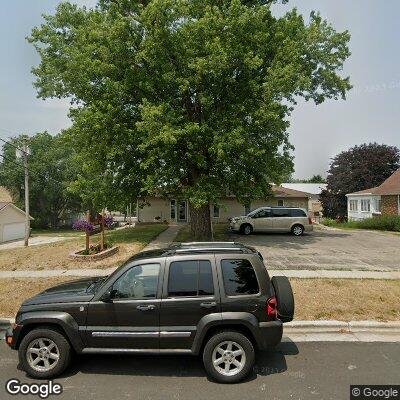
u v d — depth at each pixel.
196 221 21.11
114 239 20.16
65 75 18.92
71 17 20.75
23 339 5.62
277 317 5.74
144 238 20.39
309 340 7.08
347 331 7.57
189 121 18.66
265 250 17.02
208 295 5.53
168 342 5.47
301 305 8.60
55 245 18.75
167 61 18.81
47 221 64.50
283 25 20.58
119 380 5.42
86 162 20.66
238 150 18.19
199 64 17.08
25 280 11.63
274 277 6.47
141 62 19.23
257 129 19.05
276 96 18.11
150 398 4.87
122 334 5.50
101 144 18.56
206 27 17.97
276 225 24.48
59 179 62.34
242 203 20.30
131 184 20.64
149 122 16.31
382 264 13.27
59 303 5.70
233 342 5.38
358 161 48.38
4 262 14.85
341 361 6.06
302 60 21.88
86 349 5.57
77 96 19.66
